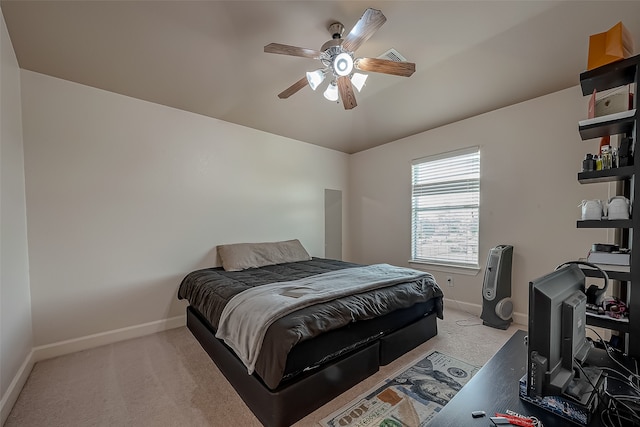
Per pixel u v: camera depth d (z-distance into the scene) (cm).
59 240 239
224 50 241
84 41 216
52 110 238
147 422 157
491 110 315
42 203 232
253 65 262
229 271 305
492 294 283
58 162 240
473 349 236
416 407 165
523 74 259
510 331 273
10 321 180
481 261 323
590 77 144
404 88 311
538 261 281
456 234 350
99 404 172
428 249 380
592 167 147
